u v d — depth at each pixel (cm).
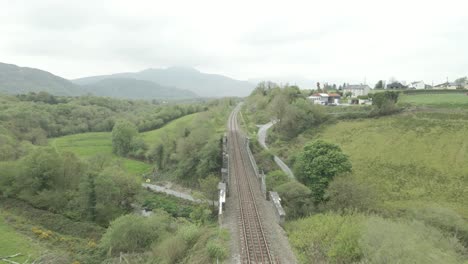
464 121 6975
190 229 3681
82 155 9250
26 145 7731
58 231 4806
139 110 17575
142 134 11694
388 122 7838
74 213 5338
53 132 11644
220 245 3012
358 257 2716
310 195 4472
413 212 4006
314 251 2978
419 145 6469
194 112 15812
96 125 13350
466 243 3412
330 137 7744
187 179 7050
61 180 5803
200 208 4888
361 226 2980
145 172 8319
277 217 3872
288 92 10994
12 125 9306
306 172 4675
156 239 3984
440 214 3756
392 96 8831
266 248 3039
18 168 5631
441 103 8600
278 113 8812
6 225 4644
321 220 3509
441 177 5362
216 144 6688
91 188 5297
